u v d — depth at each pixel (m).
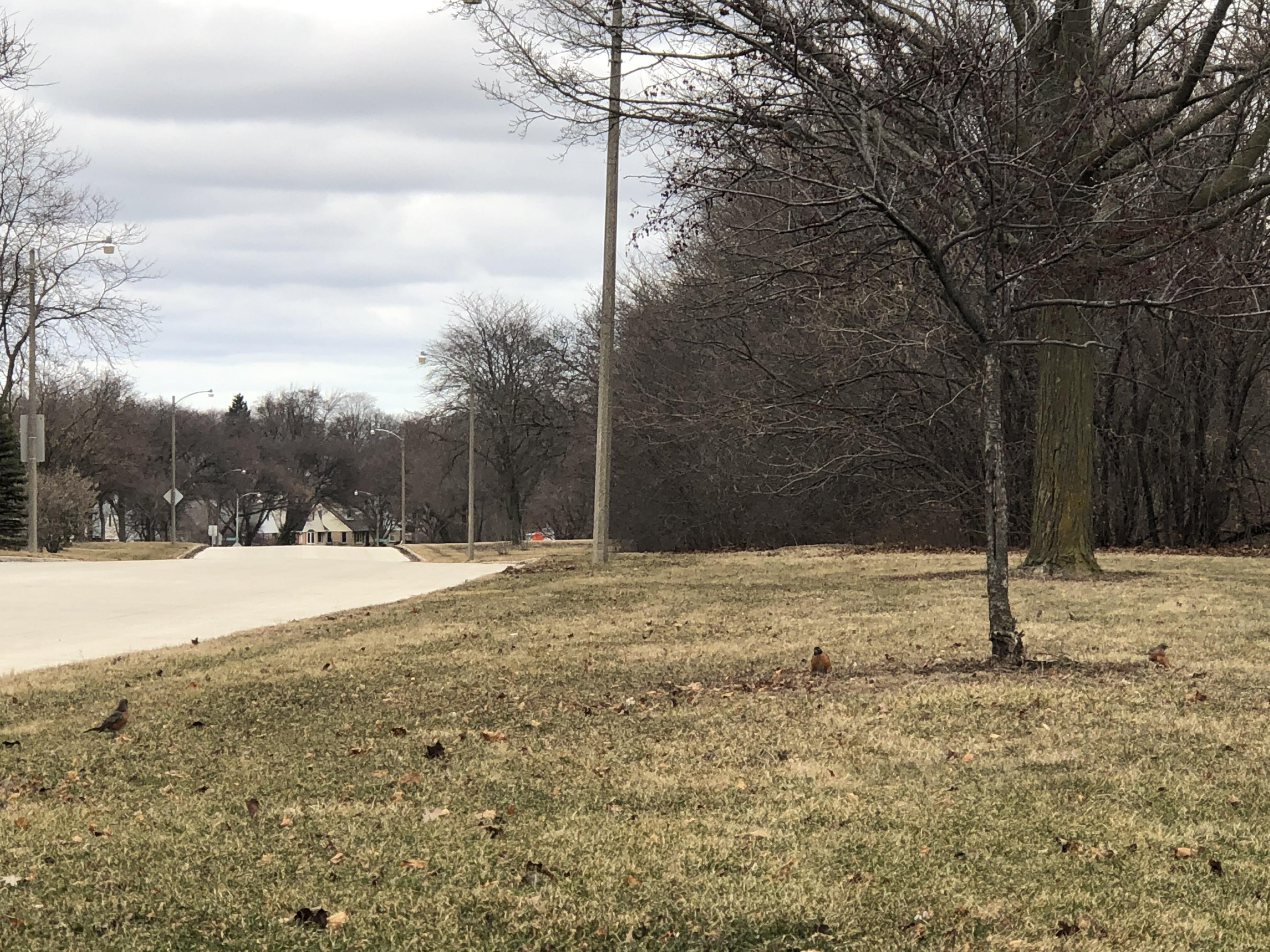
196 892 5.03
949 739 7.12
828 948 4.25
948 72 8.49
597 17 12.35
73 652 13.90
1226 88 14.95
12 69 19.77
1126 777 6.20
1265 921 4.37
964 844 5.29
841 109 9.07
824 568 21.19
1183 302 10.23
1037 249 9.28
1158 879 4.80
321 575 27.30
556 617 14.91
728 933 4.40
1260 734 7.02
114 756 7.83
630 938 4.37
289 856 5.48
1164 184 13.30
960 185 8.89
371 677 10.54
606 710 8.53
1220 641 10.54
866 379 27.42
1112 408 29.62
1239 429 29.73
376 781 6.82
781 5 9.70
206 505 111.12
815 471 29.31
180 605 19.66
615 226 24.23
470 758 7.26
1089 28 13.04
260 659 11.98
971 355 23.22
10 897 5.03
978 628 11.66
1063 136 9.68
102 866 5.43
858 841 5.36
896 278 10.91
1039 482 16.94
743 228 9.60
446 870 5.18
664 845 5.39
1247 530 31.19
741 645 11.45
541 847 5.44
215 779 7.11
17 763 7.75
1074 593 14.52
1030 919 4.43
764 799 6.08
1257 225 17.14
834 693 8.58
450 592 20.38
